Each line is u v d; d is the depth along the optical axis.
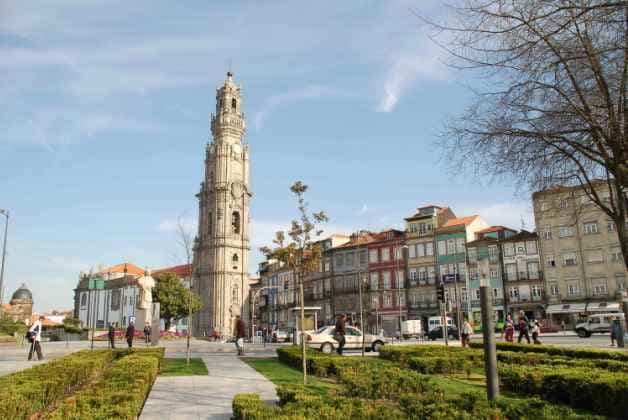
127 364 13.48
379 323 73.62
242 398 9.09
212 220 94.19
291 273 92.69
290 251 21.94
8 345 38.41
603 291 56.50
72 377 12.54
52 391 10.33
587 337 39.91
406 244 73.38
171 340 49.22
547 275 60.59
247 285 93.12
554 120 9.99
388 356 20.95
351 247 79.56
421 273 71.31
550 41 8.93
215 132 98.44
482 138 10.54
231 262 91.94
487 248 65.81
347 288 78.81
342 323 24.00
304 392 9.84
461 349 20.88
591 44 8.73
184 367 19.34
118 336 47.81
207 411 10.37
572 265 58.97
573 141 10.09
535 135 10.10
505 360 17.48
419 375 12.42
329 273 81.75
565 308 58.03
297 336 33.34
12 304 88.19
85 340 51.16
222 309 89.12
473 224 70.56
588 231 58.25
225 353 31.03
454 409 8.30
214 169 95.88
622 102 9.05
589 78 9.31
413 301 71.12
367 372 13.13
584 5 8.16
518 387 12.63
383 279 74.88
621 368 13.77
